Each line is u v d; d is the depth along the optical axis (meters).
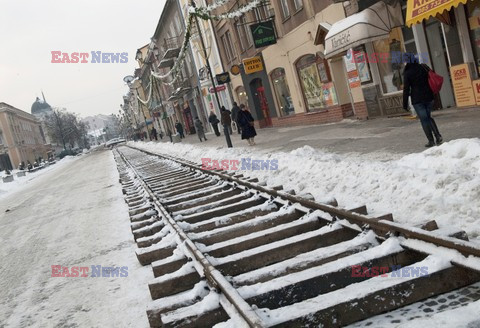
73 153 101.62
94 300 5.15
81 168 39.50
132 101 101.88
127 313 4.52
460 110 12.30
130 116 118.44
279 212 6.23
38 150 104.56
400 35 14.23
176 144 34.66
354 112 17.64
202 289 3.92
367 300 3.08
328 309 3.02
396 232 3.99
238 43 29.59
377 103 15.85
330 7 16.94
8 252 9.34
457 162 6.54
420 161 7.30
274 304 3.51
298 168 9.80
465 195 5.16
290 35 21.34
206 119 43.50
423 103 8.47
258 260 4.66
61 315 4.93
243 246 5.24
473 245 3.19
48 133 107.81
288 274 4.00
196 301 3.82
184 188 11.05
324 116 20.31
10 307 5.67
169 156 23.83
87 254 7.43
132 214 9.35
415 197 5.68
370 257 3.71
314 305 3.09
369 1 14.41
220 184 10.52
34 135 105.69
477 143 6.85
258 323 2.82
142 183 13.49
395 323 2.91
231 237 5.91
